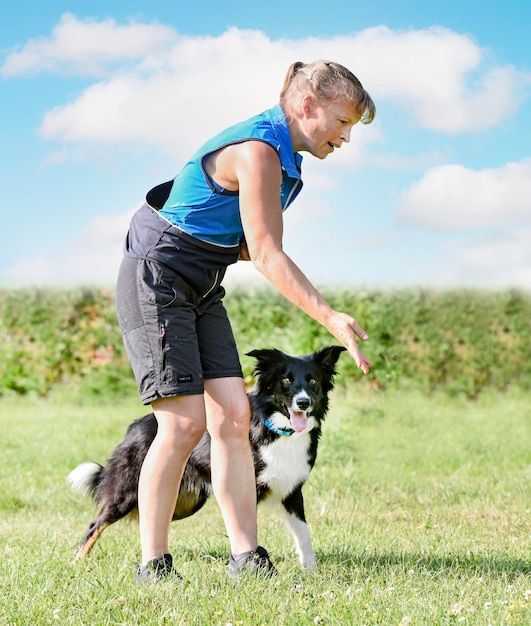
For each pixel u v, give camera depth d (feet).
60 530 18.13
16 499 22.12
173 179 12.53
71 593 11.65
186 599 11.12
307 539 15.35
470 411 39.91
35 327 44.34
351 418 32.55
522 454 28.91
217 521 19.65
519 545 15.99
